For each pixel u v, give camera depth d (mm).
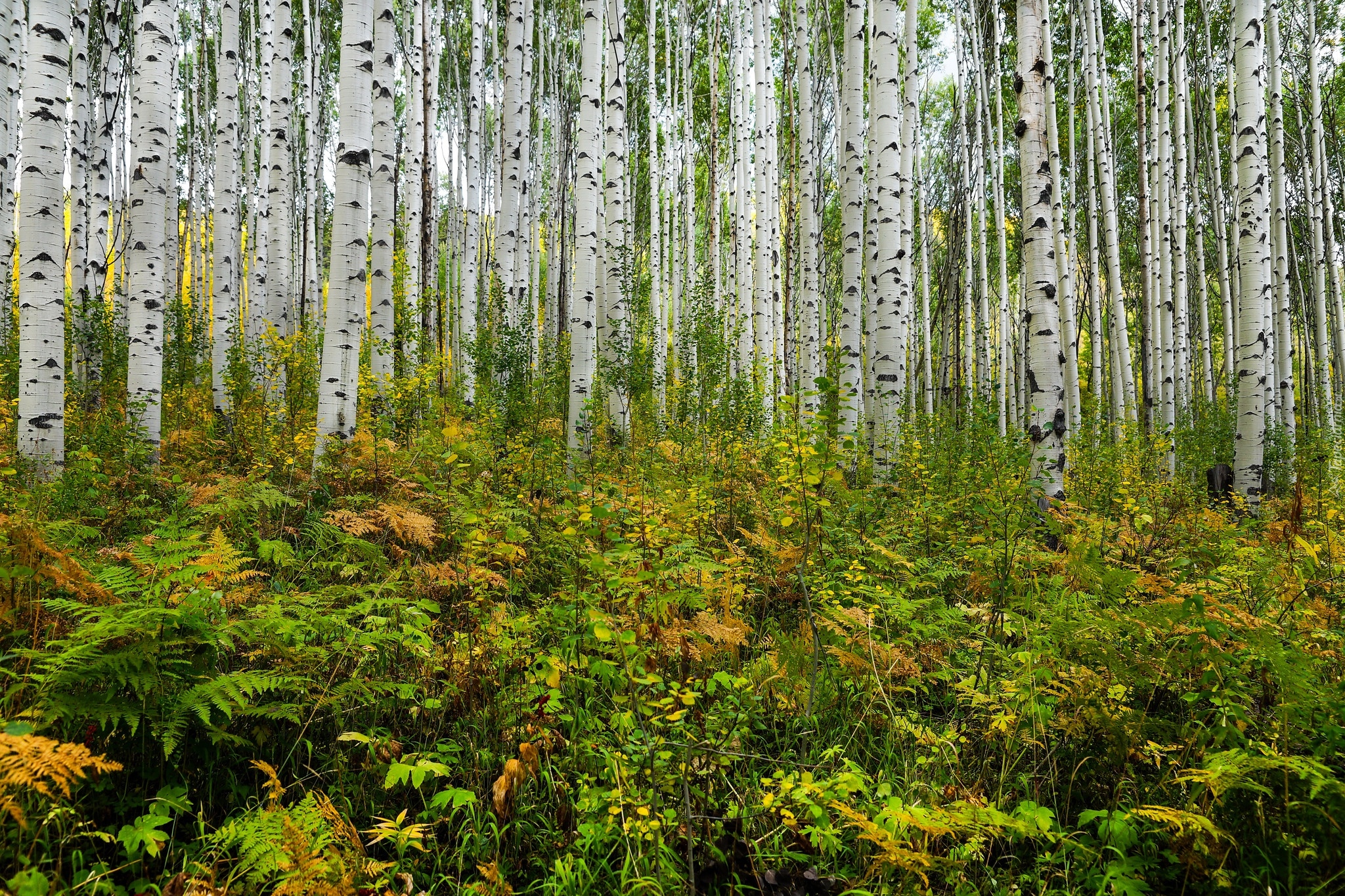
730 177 24500
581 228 8586
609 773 2289
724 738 2469
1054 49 19062
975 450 6246
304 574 3824
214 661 2281
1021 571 3709
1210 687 2531
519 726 2662
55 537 3029
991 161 18984
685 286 18531
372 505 4887
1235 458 8125
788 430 3367
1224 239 17172
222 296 12930
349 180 7133
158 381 6898
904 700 3109
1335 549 4223
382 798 2314
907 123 12828
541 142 24516
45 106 5629
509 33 13297
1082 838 2201
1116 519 5945
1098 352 15750
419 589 3533
